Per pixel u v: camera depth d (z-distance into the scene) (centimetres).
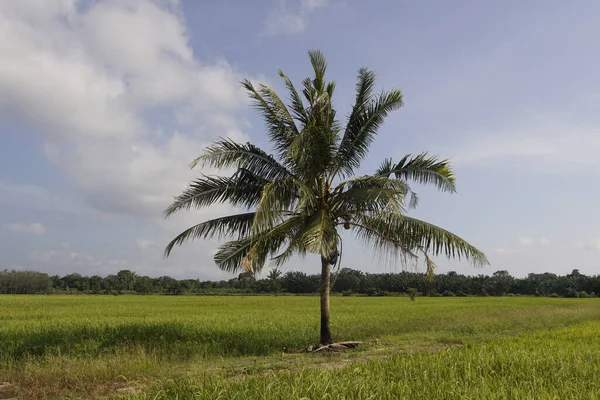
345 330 2111
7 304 4625
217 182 1480
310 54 1561
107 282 11194
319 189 1497
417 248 1489
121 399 782
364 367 959
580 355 1133
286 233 1451
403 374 895
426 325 2403
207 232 1509
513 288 10500
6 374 1106
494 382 841
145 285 10456
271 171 1486
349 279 9800
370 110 1518
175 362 1265
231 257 1488
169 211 1486
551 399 732
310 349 1505
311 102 1511
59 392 955
